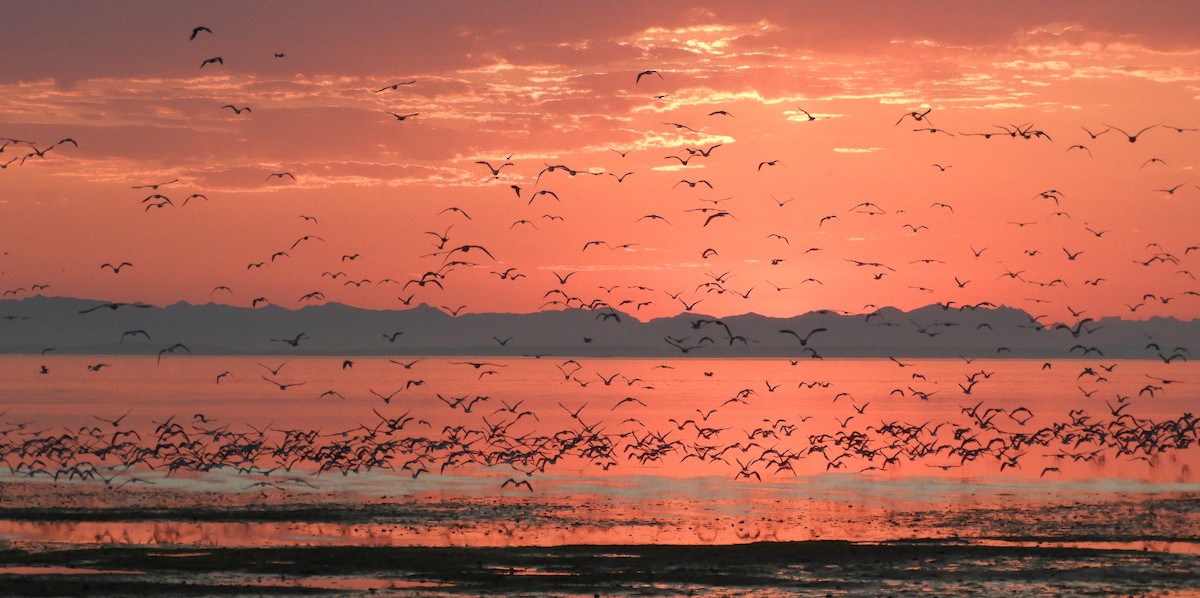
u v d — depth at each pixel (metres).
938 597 42.66
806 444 107.38
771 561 48.31
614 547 50.75
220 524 57.16
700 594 43.09
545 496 68.50
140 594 41.75
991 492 71.62
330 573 45.59
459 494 68.81
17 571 44.84
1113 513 62.06
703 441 108.12
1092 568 47.09
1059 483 76.06
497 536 55.00
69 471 75.94
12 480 71.81
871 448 100.81
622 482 75.75
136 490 68.38
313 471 79.88
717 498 68.44
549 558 48.59
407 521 58.75
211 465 77.31
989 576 45.78
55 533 53.91
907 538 54.66
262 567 46.41
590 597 42.53
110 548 49.44
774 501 67.31
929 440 111.44
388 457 83.25
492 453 90.50
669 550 50.25
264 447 93.56
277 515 59.97
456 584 44.16
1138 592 43.34
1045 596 42.81
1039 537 54.66
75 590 42.06
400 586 43.78
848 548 50.84
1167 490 72.50
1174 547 52.06
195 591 42.34
